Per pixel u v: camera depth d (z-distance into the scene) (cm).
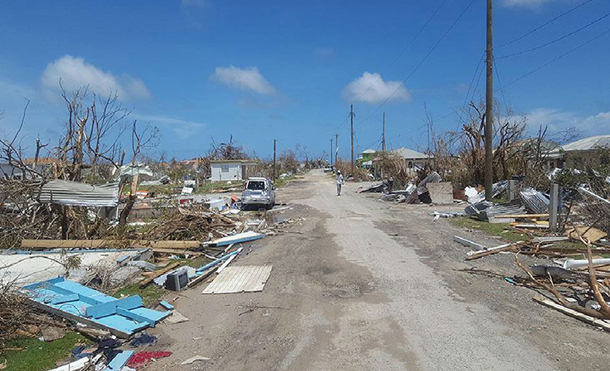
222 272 905
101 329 578
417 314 616
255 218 1805
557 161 2877
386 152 3919
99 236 1172
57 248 1058
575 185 1644
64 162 1258
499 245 1094
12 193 1097
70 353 525
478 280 785
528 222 1405
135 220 1694
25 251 1008
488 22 1823
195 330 590
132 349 532
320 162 12912
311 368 463
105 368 481
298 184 4869
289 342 536
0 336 547
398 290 737
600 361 460
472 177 2545
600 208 1127
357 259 988
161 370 475
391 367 458
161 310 670
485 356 477
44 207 1155
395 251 1068
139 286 795
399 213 1894
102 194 1148
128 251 1004
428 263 929
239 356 502
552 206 1191
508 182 1853
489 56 1822
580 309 589
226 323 612
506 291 714
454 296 696
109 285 778
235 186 4181
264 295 738
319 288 766
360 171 5384
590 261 641
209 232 1318
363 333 553
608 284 684
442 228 1421
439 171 2762
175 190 3375
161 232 1248
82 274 796
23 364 493
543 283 721
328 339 539
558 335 531
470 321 584
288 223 1652
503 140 2403
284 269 920
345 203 2455
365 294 721
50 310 620
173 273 784
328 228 1499
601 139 2792
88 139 1305
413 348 503
